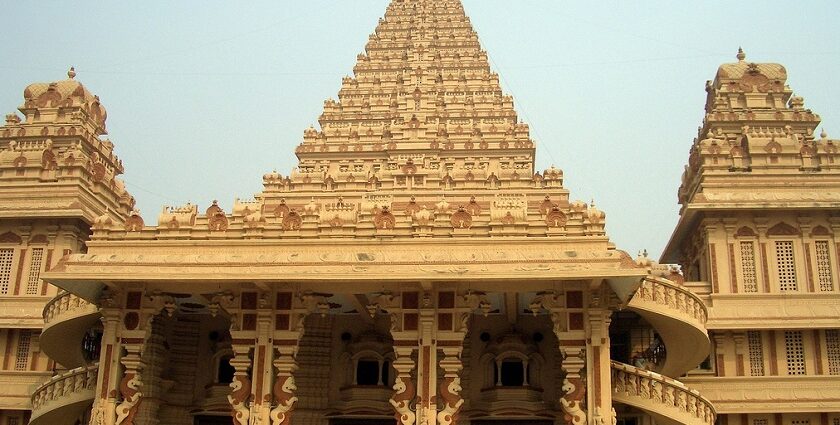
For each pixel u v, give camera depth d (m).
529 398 27.64
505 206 24.50
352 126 43.31
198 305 28.39
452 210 24.39
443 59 47.12
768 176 34.81
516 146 40.56
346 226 24.05
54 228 35.12
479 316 29.16
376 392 28.42
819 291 33.09
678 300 26.11
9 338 34.28
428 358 23.30
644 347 31.58
